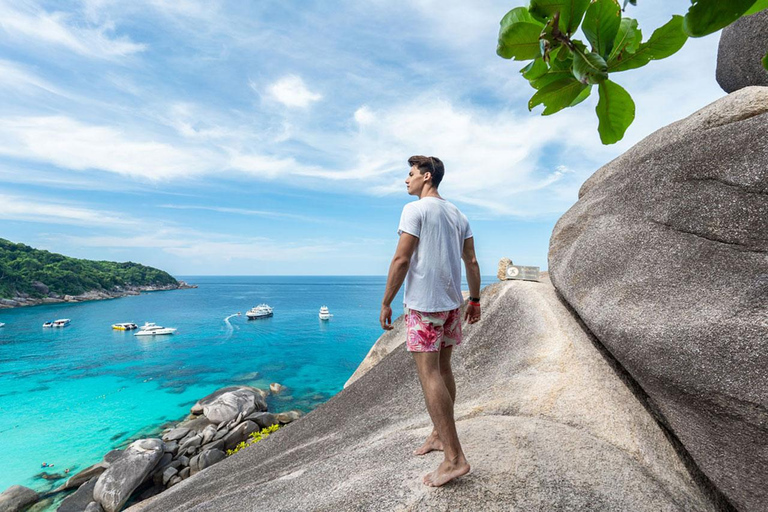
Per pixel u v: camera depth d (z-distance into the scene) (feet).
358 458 11.36
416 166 8.93
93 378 123.13
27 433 76.38
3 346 185.26
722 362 8.16
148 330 221.46
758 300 7.92
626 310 11.07
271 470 15.81
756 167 8.71
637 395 12.14
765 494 7.83
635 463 9.27
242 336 214.90
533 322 16.37
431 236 7.80
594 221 14.73
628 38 2.84
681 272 9.89
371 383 21.30
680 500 8.55
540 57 3.21
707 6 2.42
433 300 7.58
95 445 70.28
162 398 100.37
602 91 3.35
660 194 11.34
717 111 10.21
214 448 56.44
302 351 169.07
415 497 7.52
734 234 8.92
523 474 8.04
